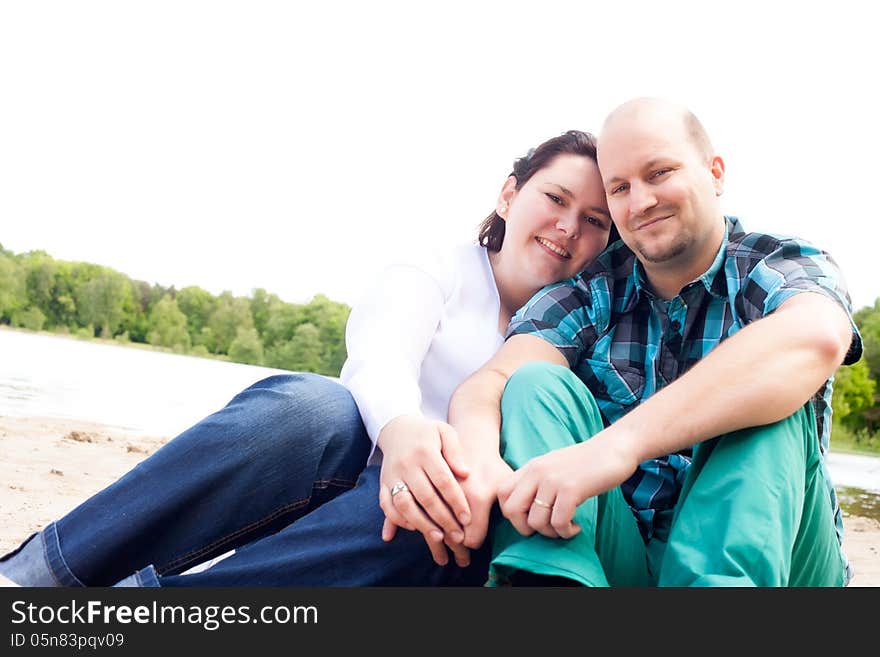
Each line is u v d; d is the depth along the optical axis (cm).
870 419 2569
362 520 147
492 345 204
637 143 176
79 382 1372
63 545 143
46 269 4847
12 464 500
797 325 147
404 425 151
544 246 210
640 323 195
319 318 4962
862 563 446
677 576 131
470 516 141
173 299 5047
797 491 137
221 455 147
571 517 130
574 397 153
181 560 149
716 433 139
